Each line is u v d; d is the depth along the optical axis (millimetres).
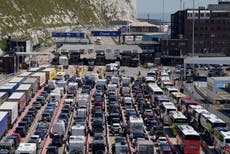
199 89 187750
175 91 160875
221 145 98000
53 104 143625
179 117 114625
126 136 114938
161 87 181125
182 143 99250
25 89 148375
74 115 136750
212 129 107562
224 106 152500
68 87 169875
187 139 97312
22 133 112500
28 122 121188
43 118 128625
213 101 158250
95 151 98750
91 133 116000
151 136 114938
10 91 146625
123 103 152125
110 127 123000
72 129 107438
